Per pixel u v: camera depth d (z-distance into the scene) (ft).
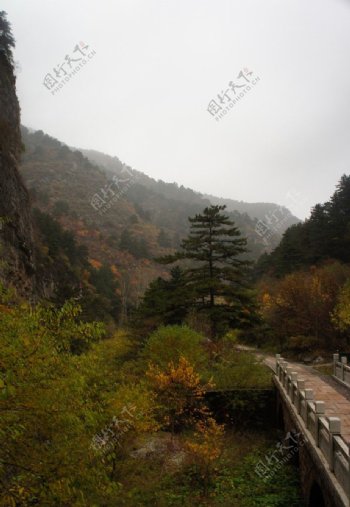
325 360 98.68
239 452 52.13
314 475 32.40
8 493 21.38
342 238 159.94
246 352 82.58
